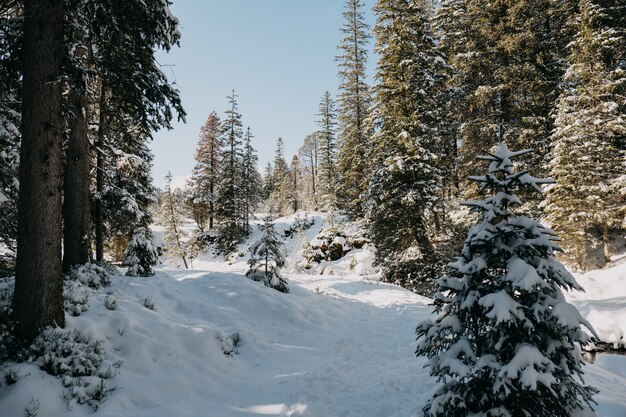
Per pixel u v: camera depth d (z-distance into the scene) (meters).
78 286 9.30
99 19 8.88
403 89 21.52
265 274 14.84
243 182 48.03
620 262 18.36
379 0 22.20
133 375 6.59
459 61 23.03
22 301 6.57
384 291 18.86
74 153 11.64
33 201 6.74
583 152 20.00
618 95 20.23
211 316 10.98
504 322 3.92
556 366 3.73
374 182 22.70
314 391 6.77
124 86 10.33
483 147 22.98
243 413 6.06
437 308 4.82
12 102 10.83
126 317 8.02
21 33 7.44
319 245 34.38
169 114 10.52
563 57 24.50
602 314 13.22
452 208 25.78
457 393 4.16
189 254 46.47
